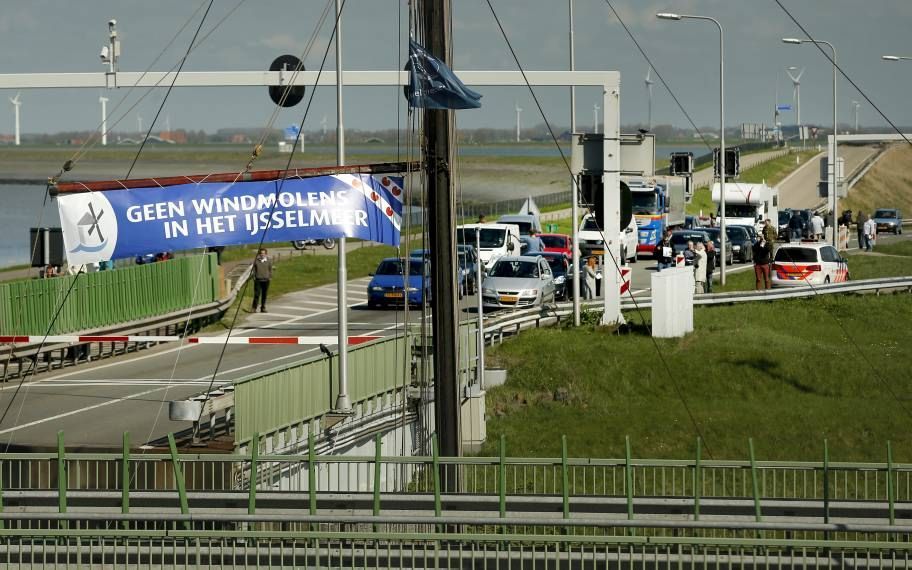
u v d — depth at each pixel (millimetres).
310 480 34969
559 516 35219
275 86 56406
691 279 84625
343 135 57594
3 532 33750
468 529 35719
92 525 36312
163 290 87188
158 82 57031
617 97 78562
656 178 159125
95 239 46500
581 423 67375
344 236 48281
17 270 126938
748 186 174250
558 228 180000
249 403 44812
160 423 56094
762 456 62906
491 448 62750
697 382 74188
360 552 33938
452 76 43781
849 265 138625
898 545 32688
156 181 47031
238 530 34375
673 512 35844
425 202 47031
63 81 57000
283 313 100125
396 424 56188
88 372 73000
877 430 66438
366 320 95188
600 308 90188
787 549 34062
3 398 63812
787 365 76438
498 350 79875
